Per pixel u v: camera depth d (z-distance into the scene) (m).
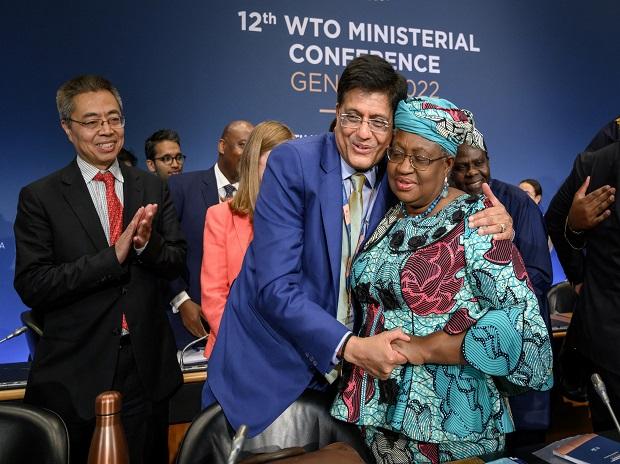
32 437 1.23
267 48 4.23
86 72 3.91
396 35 4.50
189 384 2.15
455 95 4.66
